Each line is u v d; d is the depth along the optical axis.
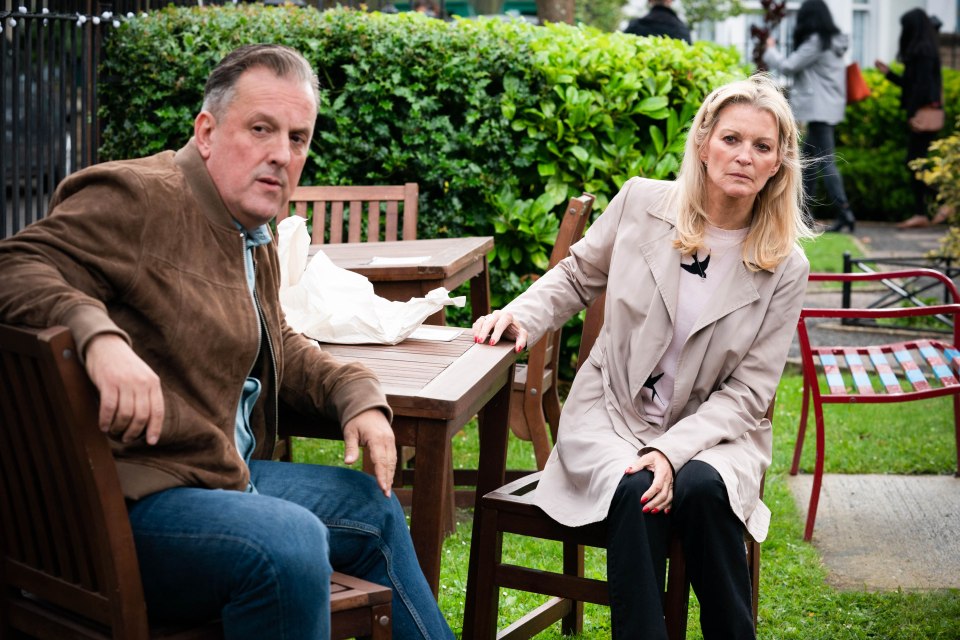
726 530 2.60
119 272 2.10
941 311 4.44
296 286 3.06
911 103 11.70
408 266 3.96
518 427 4.27
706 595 2.60
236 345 2.25
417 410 2.45
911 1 17.20
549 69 5.76
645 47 6.20
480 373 2.69
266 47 2.29
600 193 6.03
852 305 8.12
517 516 2.83
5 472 2.06
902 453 5.18
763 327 2.99
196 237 2.21
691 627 3.49
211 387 2.24
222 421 2.27
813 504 4.19
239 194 2.25
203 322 2.19
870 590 3.75
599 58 5.94
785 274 3.01
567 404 3.11
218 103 2.25
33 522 2.05
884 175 12.60
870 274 4.73
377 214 5.02
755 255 2.98
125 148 5.76
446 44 5.69
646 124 6.17
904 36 11.74
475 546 2.94
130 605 1.91
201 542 2.00
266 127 2.24
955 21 17.20
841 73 11.37
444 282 4.01
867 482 4.86
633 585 2.55
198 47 5.65
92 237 2.10
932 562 3.99
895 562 3.99
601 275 3.25
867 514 4.48
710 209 3.04
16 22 4.86
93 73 5.60
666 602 2.66
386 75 5.66
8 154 7.76
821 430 4.21
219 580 1.99
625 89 5.90
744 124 2.90
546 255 5.99
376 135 5.73
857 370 4.59
